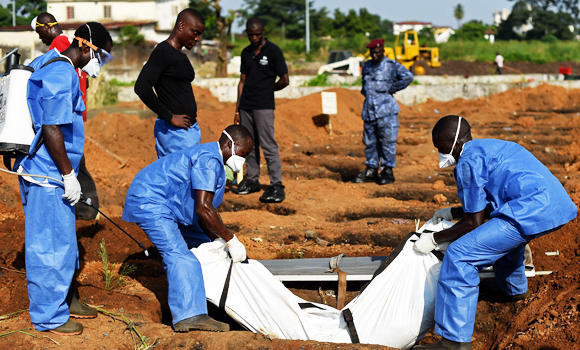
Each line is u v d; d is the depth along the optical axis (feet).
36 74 12.44
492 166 12.78
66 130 12.88
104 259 15.98
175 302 13.46
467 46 166.71
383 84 27.66
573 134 40.55
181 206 14.05
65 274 12.83
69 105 12.39
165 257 13.82
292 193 26.81
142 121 38.99
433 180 29.14
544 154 33.88
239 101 25.18
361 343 13.23
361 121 50.16
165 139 18.21
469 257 12.67
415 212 23.57
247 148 14.14
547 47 176.14
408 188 27.17
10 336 12.58
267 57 24.14
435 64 103.09
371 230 20.93
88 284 15.98
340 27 308.40
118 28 121.70
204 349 12.72
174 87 17.78
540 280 15.43
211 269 14.25
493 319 14.90
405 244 13.96
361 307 13.67
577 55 165.48
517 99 61.72
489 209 13.30
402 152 36.73
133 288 16.01
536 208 12.27
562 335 12.72
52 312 12.69
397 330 13.47
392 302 13.57
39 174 12.62
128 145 34.17
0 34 57.62
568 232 18.42
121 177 27.89
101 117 38.52
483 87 65.05
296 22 321.52
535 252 17.63
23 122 12.57
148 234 13.89
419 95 64.90
